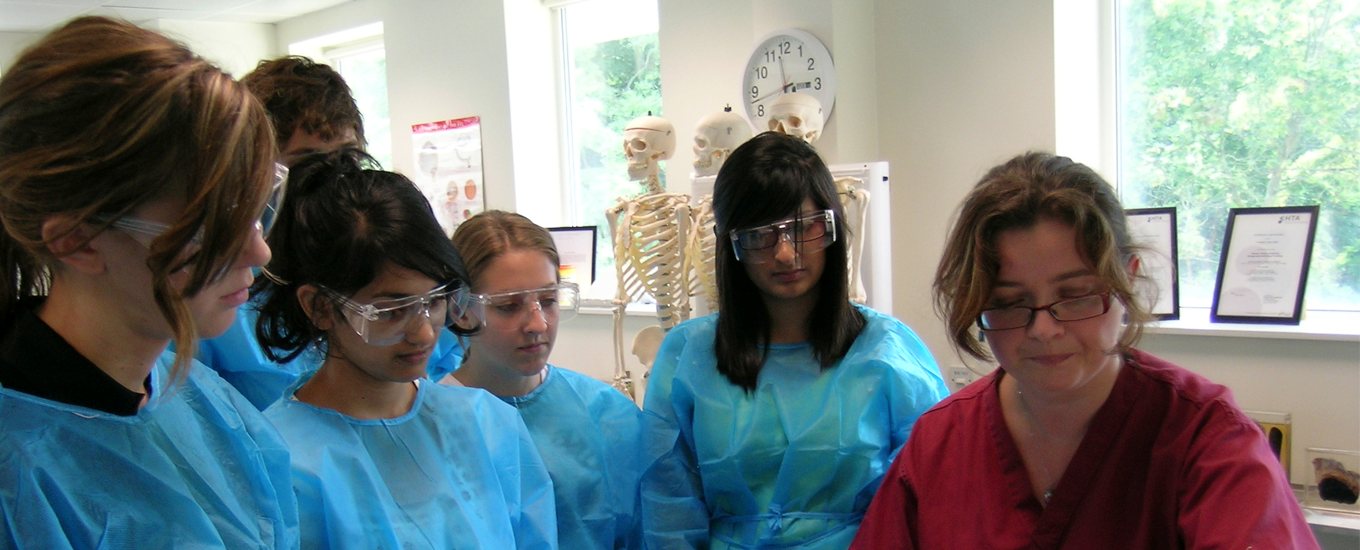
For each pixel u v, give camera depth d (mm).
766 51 3447
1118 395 1022
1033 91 3068
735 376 1561
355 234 1059
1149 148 3158
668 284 3023
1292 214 2713
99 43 701
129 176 677
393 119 5207
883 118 3428
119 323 771
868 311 1661
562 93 4809
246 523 885
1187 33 3045
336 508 1068
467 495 1192
